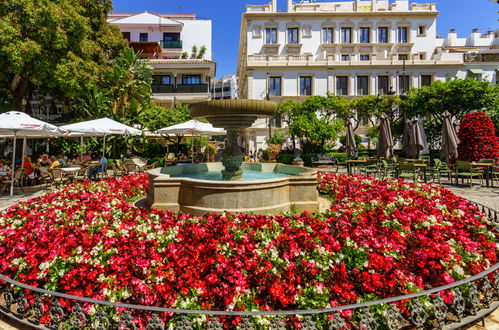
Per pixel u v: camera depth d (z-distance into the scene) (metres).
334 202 5.63
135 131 12.64
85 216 3.92
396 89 29.77
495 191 8.94
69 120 20.06
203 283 2.41
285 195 5.01
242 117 5.75
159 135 18.97
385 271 2.50
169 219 3.80
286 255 2.71
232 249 2.82
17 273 2.66
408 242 3.09
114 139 16.53
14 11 11.29
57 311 2.26
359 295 2.43
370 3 33.91
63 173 9.63
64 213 4.09
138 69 19.50
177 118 19.20
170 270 2.56
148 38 33.38
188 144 22.45
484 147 11.88
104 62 16.39
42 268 2.55
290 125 21.91
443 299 2.30
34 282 2.54
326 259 2.62
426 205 4.36
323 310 1.89
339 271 2.48
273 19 31.91
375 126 26.17
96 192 5.84
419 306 2.15
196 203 4.67
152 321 2.03
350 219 3.74
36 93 18.14
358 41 32.12
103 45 17.03
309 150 22.45
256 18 31.94
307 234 3.09
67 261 2.64
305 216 3.80
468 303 2.47
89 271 2.52
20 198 8.32
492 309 2.47
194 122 13.68
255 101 5.36
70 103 19.83
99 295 2.32
